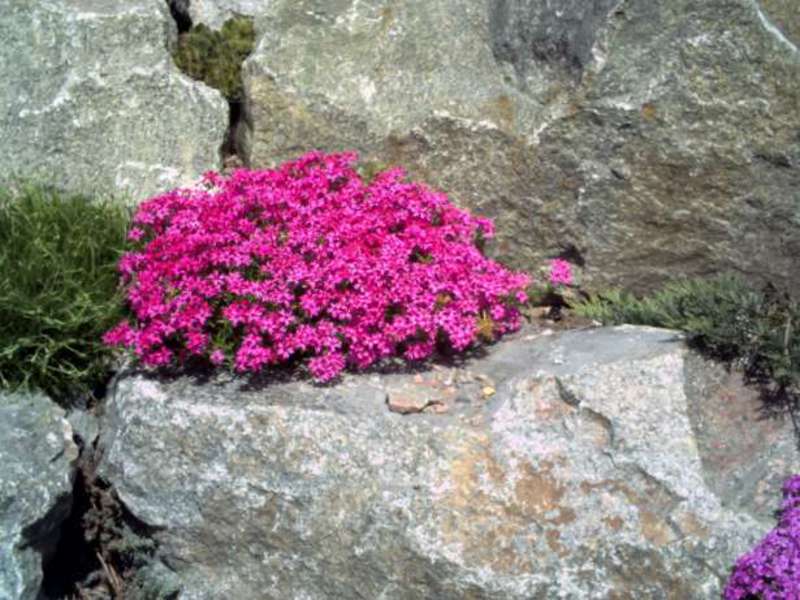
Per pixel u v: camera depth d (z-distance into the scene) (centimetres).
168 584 96
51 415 98
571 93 113
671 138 110
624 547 85
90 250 110
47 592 98
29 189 116
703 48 107
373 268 100
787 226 110
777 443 94
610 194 114
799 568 80
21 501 91
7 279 102
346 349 102
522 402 97
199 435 94
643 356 100
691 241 114
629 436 93
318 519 91
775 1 106
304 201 109
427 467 90
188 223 106
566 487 89
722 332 99
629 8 109
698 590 84
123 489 97
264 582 93
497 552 86
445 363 105
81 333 105
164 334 98
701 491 88
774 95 106
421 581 87
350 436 92
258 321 96
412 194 110
